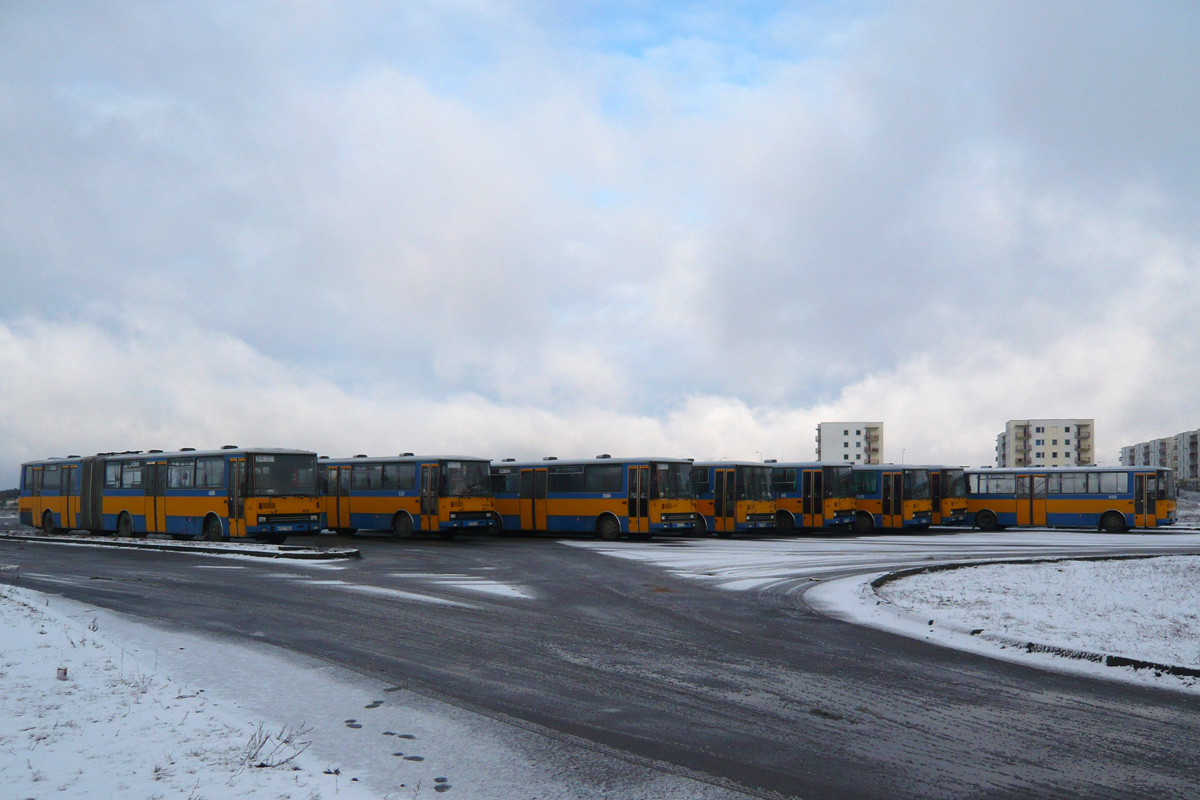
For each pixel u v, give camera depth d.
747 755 6.91
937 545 29.62
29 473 37.28
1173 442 152.25
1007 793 6.13
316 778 5.84
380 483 33.41
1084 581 17.56
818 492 37.09
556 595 16.42
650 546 29.20
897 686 9.25
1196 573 18.69
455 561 23.42
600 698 8.66
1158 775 6.52
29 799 5.20
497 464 35.34
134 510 31.28
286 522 27.86
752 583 18.52
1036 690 9.10
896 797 6.04
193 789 5.48
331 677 9.46
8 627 10.66
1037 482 39.75
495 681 9.35
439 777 6.34
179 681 9.16
